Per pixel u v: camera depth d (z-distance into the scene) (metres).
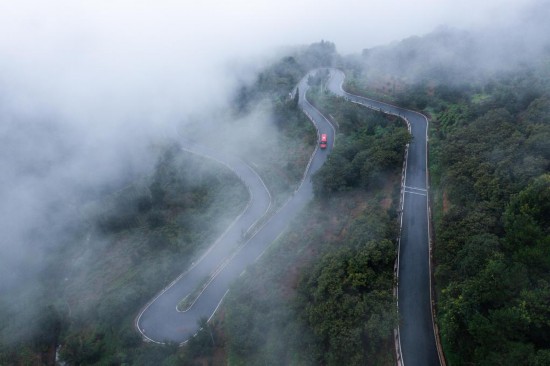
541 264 35.66
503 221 44.78
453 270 45.25
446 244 47.91
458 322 36.47
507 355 30.27
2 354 66.06
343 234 62.88
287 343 48.41
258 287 60.09
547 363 28.00
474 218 47.81
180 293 69.44
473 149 61.44
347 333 41.47
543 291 32.91
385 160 71.81
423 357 41.19
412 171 73.19
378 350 41.75
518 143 56.12
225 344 55.56
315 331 45.19
